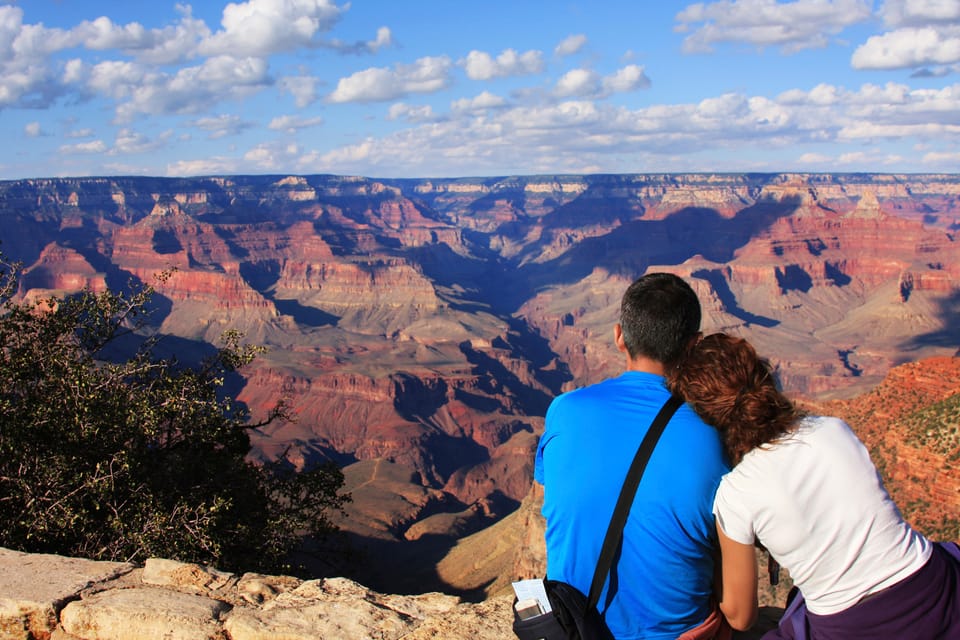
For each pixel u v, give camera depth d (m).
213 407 21.14
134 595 7.82
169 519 17.66
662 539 5.26
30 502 16.98
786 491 5.08
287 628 7.10
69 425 17.97
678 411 5.47
